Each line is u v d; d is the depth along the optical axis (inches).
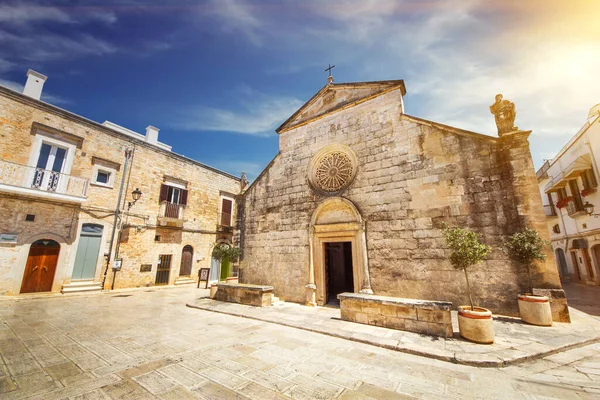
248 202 461.4
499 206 263.1
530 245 227.1
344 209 357.7
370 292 309.7
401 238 308.2
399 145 334.3
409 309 217.3
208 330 225.8
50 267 424.8
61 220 439.2
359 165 360.2
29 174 406.0
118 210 509.4
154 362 154.3
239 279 432.8
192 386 125.1
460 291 267.0
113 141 522.0
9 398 112.0
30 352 169.9
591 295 419.5
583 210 550.3
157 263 566.6
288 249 394.9
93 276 473.1
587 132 519.5
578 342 181.5
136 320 262.8
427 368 148.4
